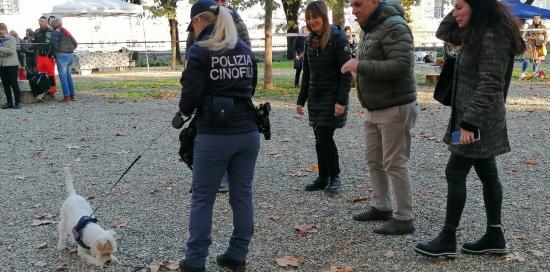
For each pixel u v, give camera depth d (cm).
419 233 435
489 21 336
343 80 499
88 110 1136
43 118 1039
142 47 3519
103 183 600
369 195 538
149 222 475
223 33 336
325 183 557
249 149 351
